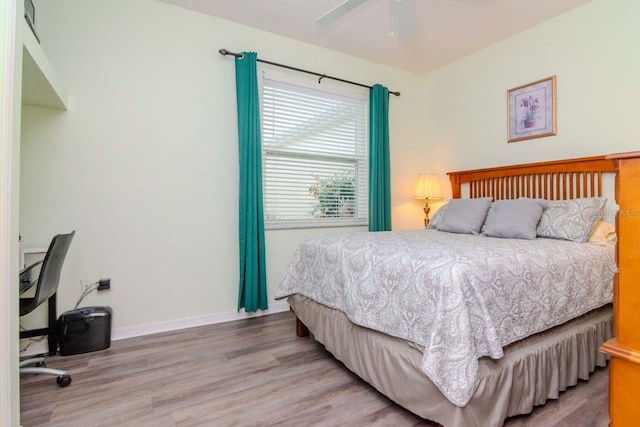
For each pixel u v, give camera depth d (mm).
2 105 1173
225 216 2930
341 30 3090
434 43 3346
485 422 1313
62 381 1787
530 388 1508
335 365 2049
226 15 2846
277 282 3193
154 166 2645
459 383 1225
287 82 3225
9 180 1188
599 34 2607
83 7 2402
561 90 2852
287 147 3264
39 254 2207
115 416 1532
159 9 2660
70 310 2309
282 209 3254
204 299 2832
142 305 2598
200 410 1577
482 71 3494
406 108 4066
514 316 1489
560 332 1753
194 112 2799
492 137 3412
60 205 2340
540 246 1931
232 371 1967
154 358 2146
